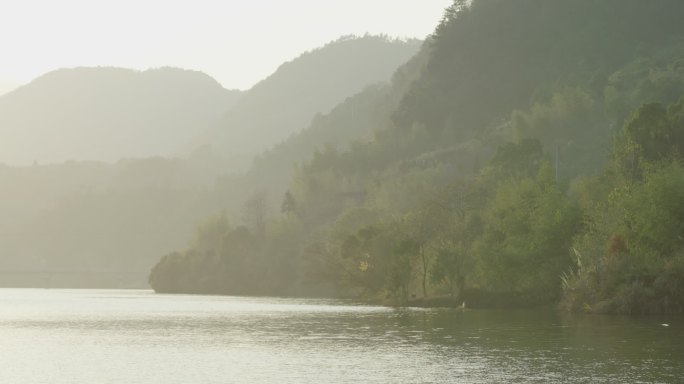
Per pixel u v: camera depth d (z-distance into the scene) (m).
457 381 48.59
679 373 50.72
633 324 86.00
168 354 63.91
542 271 127.06
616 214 112.75
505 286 130.88
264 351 65.38
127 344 72.25
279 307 145.75
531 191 138.12
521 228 132.88
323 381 49.19
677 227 105.50
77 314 124.75
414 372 52.38
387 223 166.50
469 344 68.88
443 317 105.88
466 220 144.75
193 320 105.56
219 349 67.25
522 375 50.53
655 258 105.19
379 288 165.62
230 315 117.31
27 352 66.19
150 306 155.50
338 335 79.44
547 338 72.19
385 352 63.81
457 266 135.12
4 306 158.50
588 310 107.25
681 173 111.62
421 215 150.75
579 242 118.31
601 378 48.97
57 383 49.56
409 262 147.00
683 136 140.25
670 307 100.69
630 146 138.12
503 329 83.00
